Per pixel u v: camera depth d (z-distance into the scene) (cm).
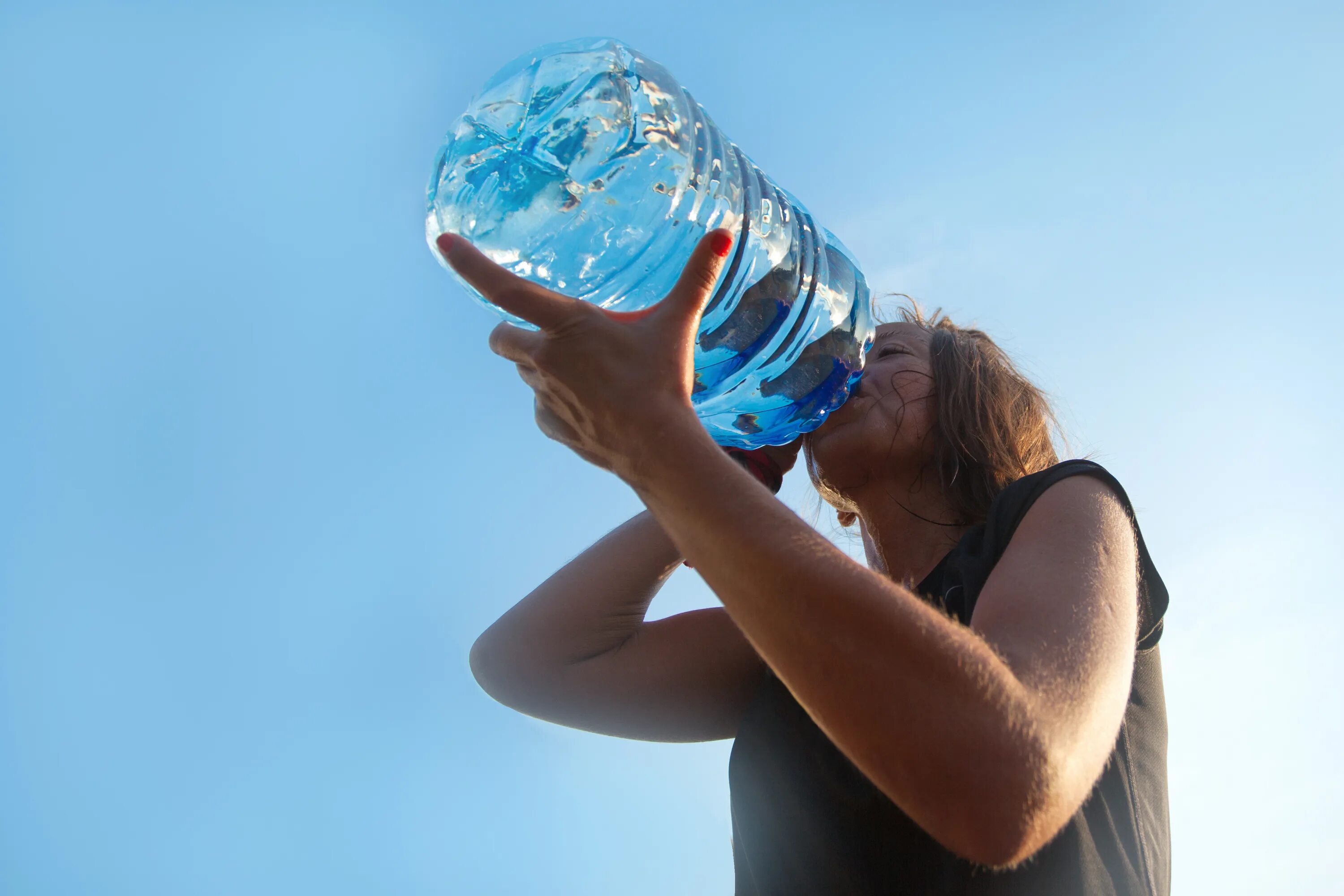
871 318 188
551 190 146
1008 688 87
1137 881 115
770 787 139
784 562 88
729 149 171
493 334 112
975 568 130
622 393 101
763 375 174
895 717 84
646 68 158
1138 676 132
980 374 171
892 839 122
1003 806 83
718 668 176
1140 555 132
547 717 183
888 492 169
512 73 154
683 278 109
